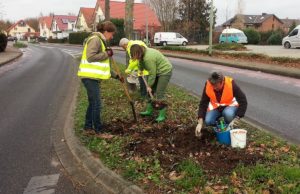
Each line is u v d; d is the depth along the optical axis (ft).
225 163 17.90
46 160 21.07
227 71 62.28
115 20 166.91
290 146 20.53
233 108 21.39
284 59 69.67
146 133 22.98
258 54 79.71
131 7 41.93
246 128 24.38
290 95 38.58
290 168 16.80
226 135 20.27
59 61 90.63
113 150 20.21
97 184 17.71
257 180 16.06
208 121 21.74
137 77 33.63
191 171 16.90
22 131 26.63
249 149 19.81
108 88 39.52
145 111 27.61
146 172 17.44
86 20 258.16
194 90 41.50
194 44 175.32
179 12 207.72
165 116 26.63
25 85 49.08
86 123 23.98
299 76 53.26
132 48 25.29
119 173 17.85
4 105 35.86
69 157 21.01
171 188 15.89
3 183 18.34
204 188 15.53
